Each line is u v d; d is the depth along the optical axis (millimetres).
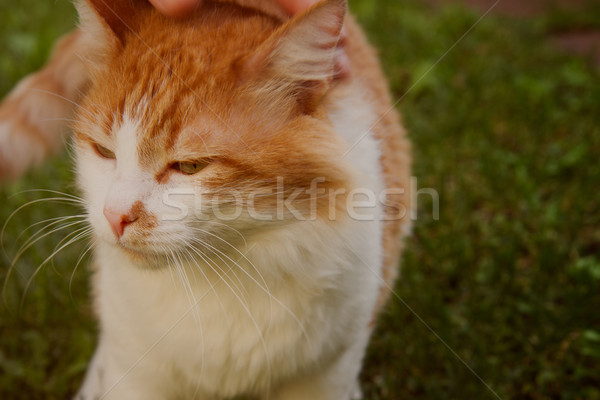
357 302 536
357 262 521
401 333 648
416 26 1217
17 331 646
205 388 560
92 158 515
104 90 511
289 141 493
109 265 533
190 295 517
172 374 551
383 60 1072
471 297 668
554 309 658
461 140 878
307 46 491
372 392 621
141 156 493
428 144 869
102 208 500
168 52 501
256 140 490
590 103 970
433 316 656
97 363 595
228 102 491
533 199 750
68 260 680
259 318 522
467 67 1075
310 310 521
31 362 626
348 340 551
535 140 879
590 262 681
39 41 1010
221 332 526
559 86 1046
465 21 1235
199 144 486
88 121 511
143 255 500
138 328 531
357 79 559
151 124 490
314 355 536
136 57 506
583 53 1188
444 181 789
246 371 541
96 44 523
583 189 764
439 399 602
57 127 635
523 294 671
